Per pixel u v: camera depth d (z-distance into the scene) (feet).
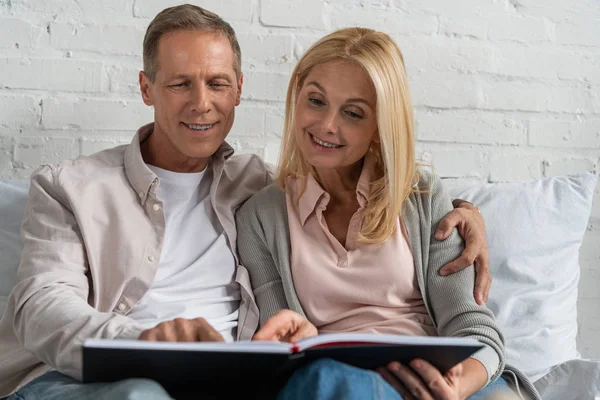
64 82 5.94
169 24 4.89
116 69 6.02
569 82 6.69
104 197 4.86
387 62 4.66
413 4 6.43
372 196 4.77
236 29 6.17
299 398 3.22
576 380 5.03
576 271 5.75
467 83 6.52
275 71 6.25
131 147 5.03
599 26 6.73
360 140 4.71
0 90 5.86
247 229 5.08
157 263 4.80
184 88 4.87
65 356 3.97
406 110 4.74
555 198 5.87
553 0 6.65
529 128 6.64
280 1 6.23
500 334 4.42
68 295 4.34
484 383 4.15
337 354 3.42
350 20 6.35
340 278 4.69
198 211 5.11
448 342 3.44
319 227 4.86
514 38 6.60
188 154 4.95
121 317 4.10
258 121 6.25
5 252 5.30
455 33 6.50
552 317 5.44
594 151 6.75
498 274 5.51
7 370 4.65
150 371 3.46
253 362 3.38
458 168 6.53
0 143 5.88
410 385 3.61
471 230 4.78
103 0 5.98
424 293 4.65
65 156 5.97
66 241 4.69
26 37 5.88
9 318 4.62
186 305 4.82
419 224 4.81
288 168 5.07
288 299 4.75
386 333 4.55
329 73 4.64
